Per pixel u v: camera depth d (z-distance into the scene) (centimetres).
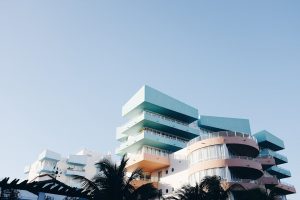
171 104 5197
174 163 4238
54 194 1914
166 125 4969
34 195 1834
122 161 2431
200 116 5700
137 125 5016
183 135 5306
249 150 3712
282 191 5003
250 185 3167
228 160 3359
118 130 5744
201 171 3472
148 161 4241
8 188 1661
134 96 5269
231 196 3044
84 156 7388
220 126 5691
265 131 5947
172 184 4050
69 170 6944
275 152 6072
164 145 4903
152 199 2523
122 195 2259
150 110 5153
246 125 5919
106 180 2280
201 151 3653
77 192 1916
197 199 2512
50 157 7062
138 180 4353
